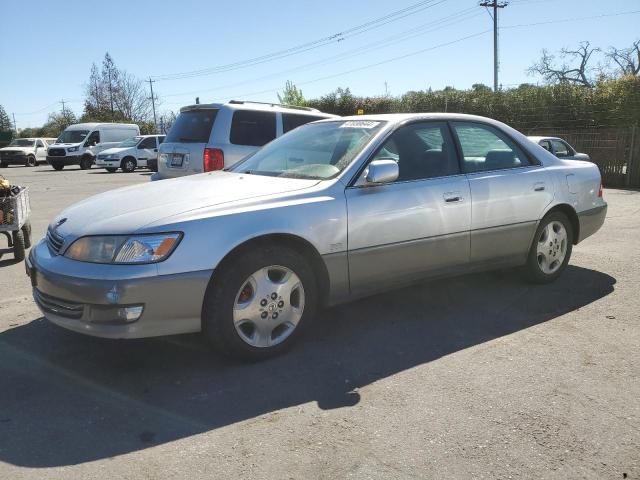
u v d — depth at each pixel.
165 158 8.16
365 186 4.07
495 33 36.03
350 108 32.03
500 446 2.76
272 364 3.71
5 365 3.72
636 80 20.50
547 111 23.36
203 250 3.39
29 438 2.85
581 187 5.43
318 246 3.83
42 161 35.06
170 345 4.01
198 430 2.92
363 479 2.51
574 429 2.90
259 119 8.00
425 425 2.95
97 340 4.12
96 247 3.37
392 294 5.15
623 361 3.71
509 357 3.79
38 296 3.71
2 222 6.50
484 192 4.64
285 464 2.63
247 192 3.83
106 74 52.09
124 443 2.81
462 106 26.53
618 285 5.38
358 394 3.29
